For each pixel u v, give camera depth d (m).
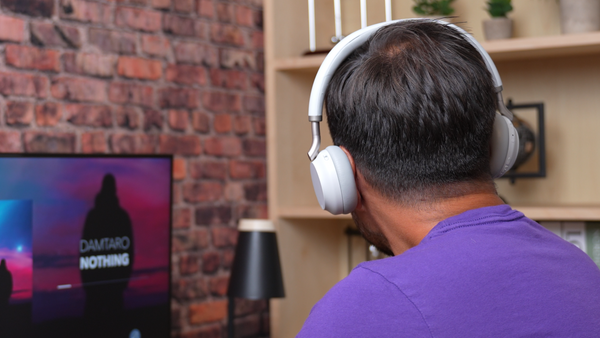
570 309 0.56
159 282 1.85
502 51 1.61
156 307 1.84
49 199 1.60
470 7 1.92
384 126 0.66
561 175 1.84
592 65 1.79
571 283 0.59
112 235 1.74
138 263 1.80
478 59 0.68
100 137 2.03
